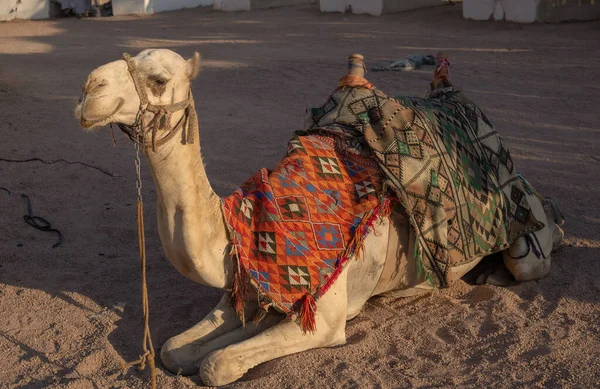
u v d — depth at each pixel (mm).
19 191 8953
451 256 5590
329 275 5027
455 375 4859
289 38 23531
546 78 15617
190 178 4590
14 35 26359
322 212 5156
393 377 4863
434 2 29641
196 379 4996
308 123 5992
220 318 5285
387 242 5457
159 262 7023
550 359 4988
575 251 6984
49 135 11594
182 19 31016
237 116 12969
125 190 9055
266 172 5332
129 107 4250
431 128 5777
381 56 19156
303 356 5109
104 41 24141
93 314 5957
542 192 8758
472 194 5816
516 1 24078
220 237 4863
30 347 5457
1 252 7234
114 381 4918
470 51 19469
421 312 5871
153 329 5707
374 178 5434
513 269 6254
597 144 10797
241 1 33062
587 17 23750
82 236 7672
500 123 12094
